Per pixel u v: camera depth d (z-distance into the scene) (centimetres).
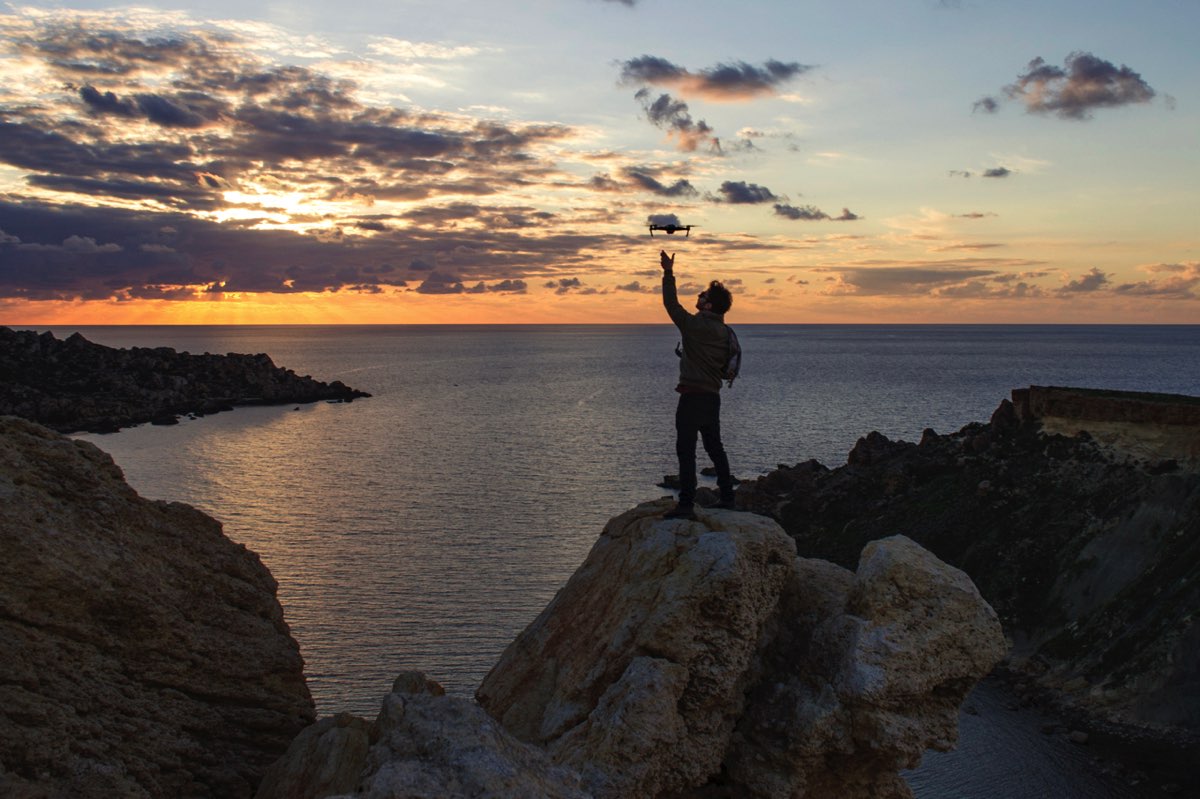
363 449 14225
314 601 6312
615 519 1211
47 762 841
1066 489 7362
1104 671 5281
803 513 8694
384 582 6788
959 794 4166
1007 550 6994
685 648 962
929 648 979
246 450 14038
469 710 748
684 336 1122
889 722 958
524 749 741
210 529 1152
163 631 1005
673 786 954
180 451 13838
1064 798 4119
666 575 1026
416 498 10294
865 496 8581
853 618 1010
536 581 6844
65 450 1046
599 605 1091
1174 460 7050
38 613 912
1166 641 5128
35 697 866
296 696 1125
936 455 8938
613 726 912
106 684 944
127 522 1055
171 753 961
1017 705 5159
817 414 18712
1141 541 6431
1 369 18638
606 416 19150
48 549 934
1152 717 4784
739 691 1026
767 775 979
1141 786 4206
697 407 1127
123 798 862
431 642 5503
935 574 1018
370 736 979
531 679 1091
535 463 12850
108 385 19312
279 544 8050
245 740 1054
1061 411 8256
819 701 981
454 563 7375
